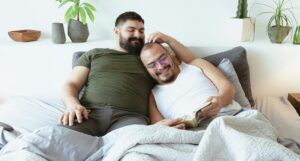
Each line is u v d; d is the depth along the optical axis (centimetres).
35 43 210
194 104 167
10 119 172
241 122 129
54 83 212
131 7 224
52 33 208
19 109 185
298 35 209
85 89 188
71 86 182
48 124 169
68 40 219
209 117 159
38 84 212
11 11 221
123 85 182
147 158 114
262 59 209
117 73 186
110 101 175
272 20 218
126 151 120
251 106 194
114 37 228
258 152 107
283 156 106
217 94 170
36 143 127
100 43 211
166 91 181
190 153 118
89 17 210
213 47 208
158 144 123
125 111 175
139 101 182
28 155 118
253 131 132
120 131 137
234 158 112
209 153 112
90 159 129
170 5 224
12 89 213
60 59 207
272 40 213
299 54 208
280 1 221
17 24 224
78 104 167
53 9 222
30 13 222
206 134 117
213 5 224
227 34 228
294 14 223
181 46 193
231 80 186
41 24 226
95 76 187
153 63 179
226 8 224
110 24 227
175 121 149
